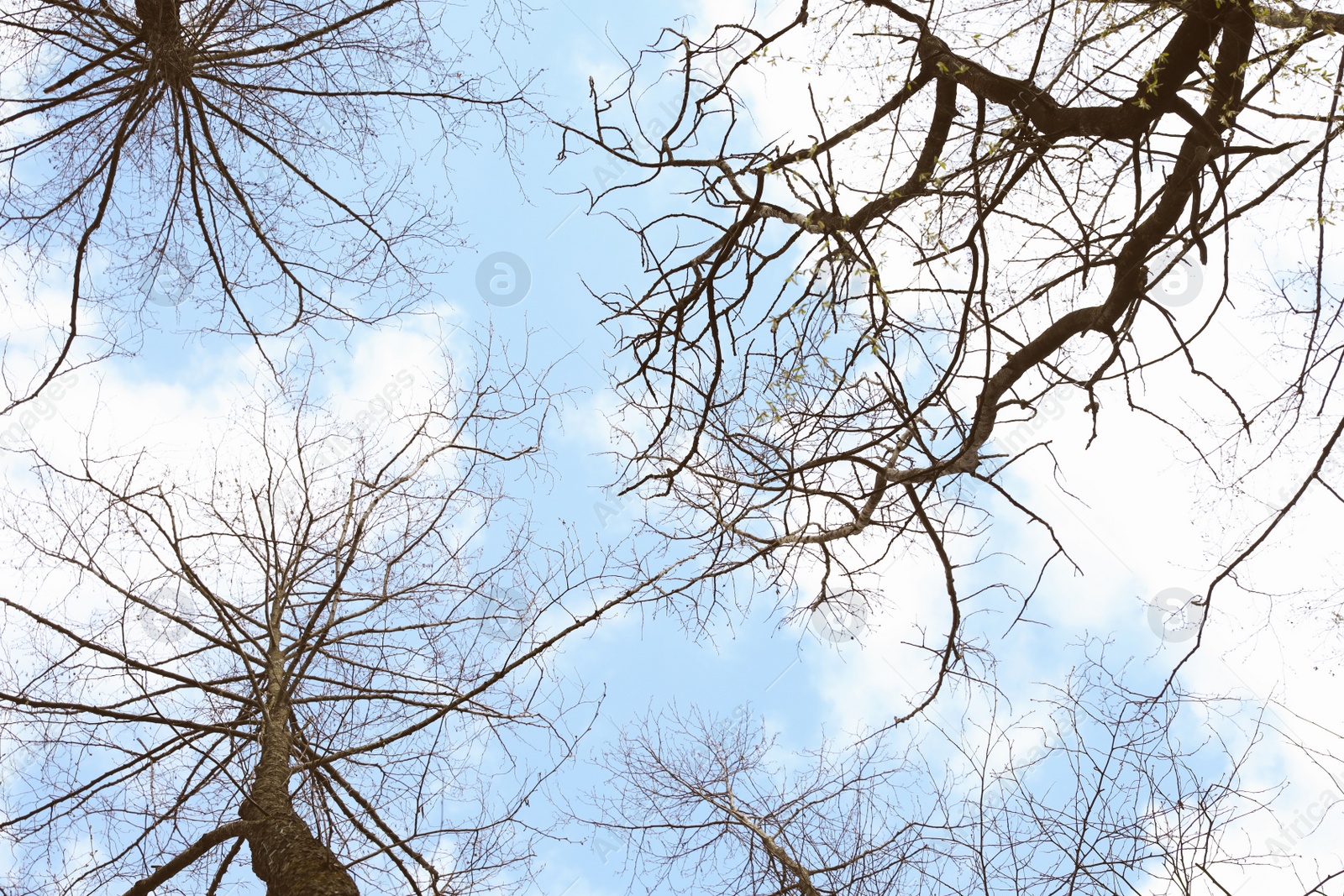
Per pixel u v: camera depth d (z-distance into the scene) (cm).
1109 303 510
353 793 639
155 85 667
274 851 532
